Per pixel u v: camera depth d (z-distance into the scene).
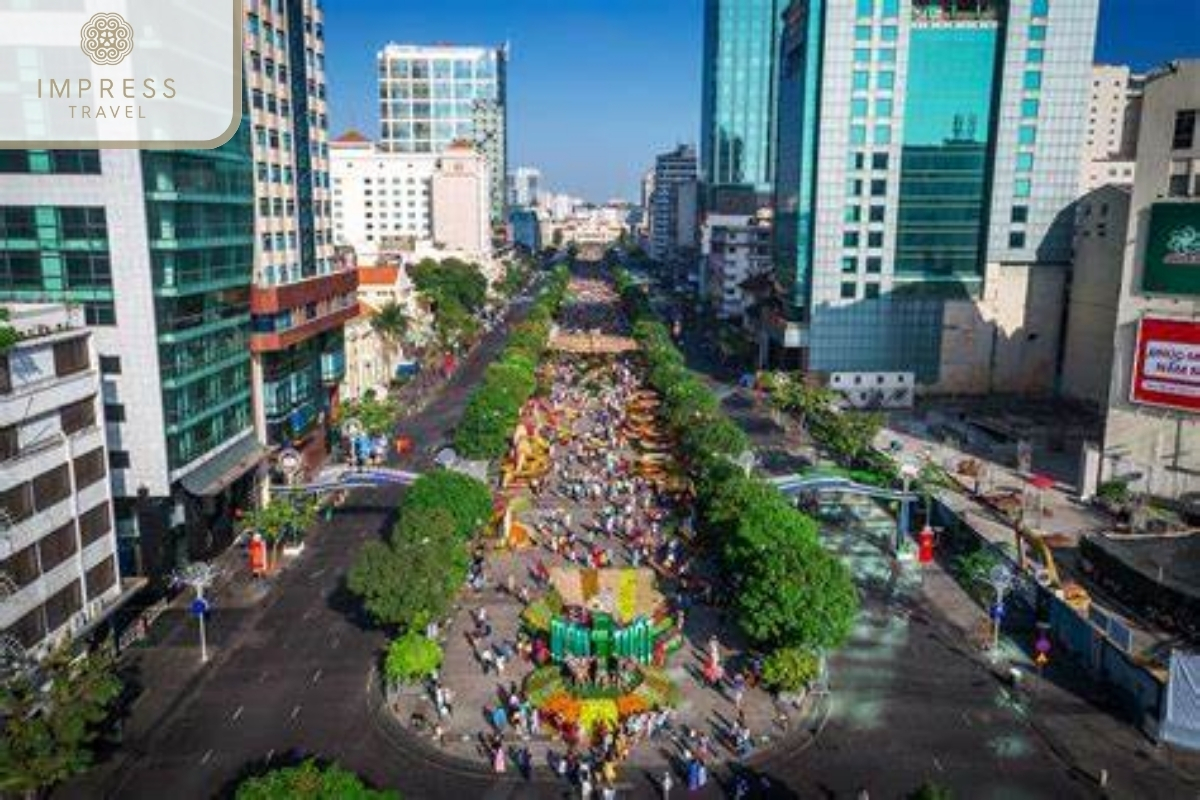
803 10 183.38
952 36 171.00
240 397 105.31
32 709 56.22
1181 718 64.12
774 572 72.06
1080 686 73.31
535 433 145.25
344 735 65.88
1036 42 168.62
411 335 197.50
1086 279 168.12
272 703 69.94
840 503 117.44
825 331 181.75
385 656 77.12
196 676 73.75
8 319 63.12
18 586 60.72
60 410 66.50
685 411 137.12
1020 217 175.12
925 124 174.12
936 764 62.72
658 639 77.38
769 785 60.12
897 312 180.38
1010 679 73.94
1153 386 110.38
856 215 177.62
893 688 72.69
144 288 83.81
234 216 102.50
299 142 124.75
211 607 86.25
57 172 82.12
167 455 87.06
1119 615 84.19
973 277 179.50
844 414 140.25
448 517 81.88
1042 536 104.00
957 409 172.88
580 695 69.38
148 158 83.19
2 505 59.31
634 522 108.88
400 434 151.12
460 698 70.56
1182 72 104.62
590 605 83.75
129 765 61.84
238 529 103.44
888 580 93.81
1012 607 87.06
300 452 123.81
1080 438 147.75
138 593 84.88
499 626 82.44
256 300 107.69
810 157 182.62
